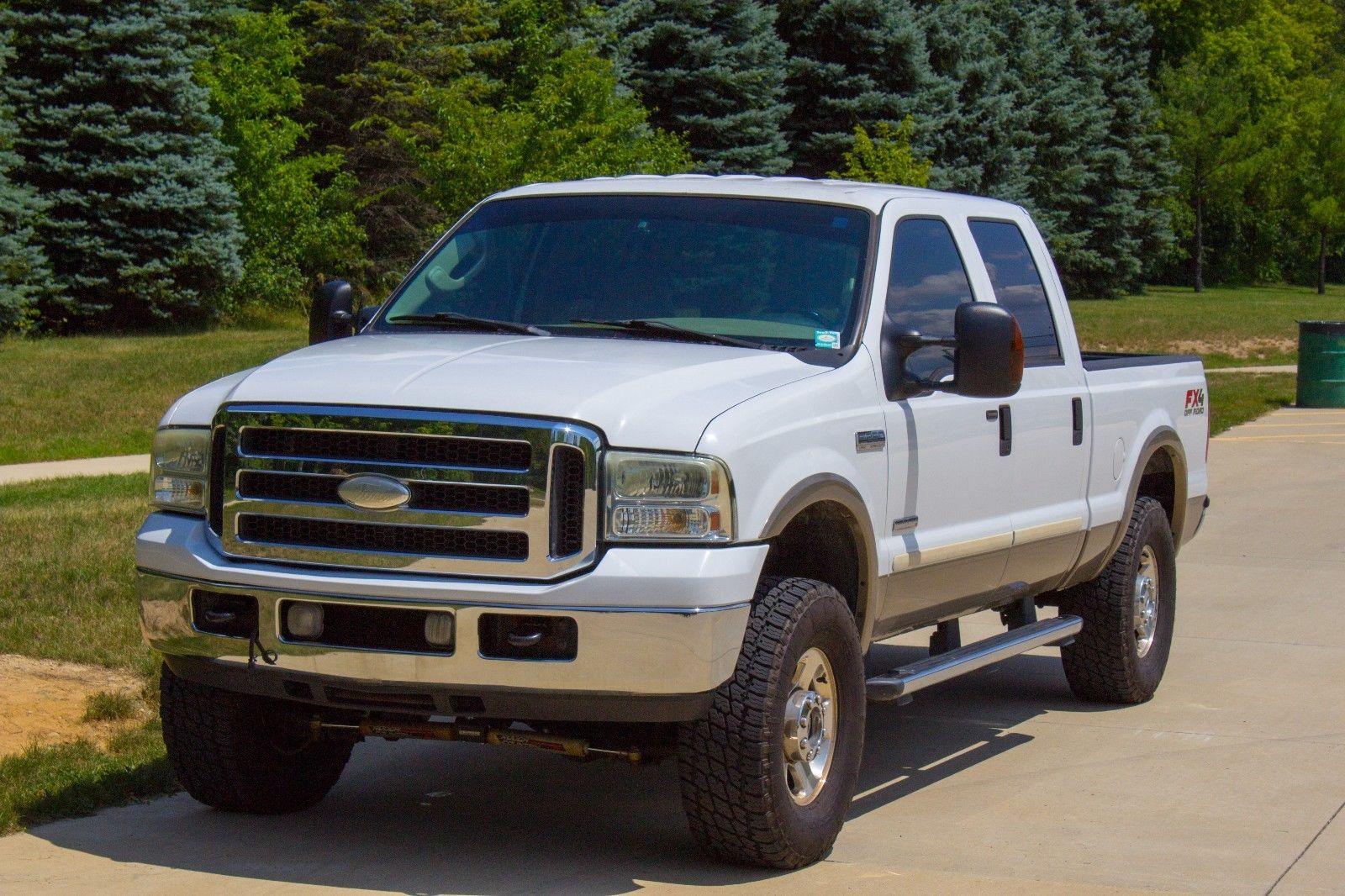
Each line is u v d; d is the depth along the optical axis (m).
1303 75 88.06
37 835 5.22
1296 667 8.15
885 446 5.30
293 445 4.70
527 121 28.59
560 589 4.39
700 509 4.48
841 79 43.69
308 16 35.12
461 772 6.21
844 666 5.04
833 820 5.01
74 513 11.45
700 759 4.66
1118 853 5.15
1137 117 60.59
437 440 4.53
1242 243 81.56
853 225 5.69
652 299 5.56
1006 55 52.69
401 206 35.06
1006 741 6.75
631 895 4.65
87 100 26.02
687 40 39.78
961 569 5.88
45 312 26.27
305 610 4.63
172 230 26.83
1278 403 22.69
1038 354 6.56
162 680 5.25
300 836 5.27
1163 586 7.60
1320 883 4.86
